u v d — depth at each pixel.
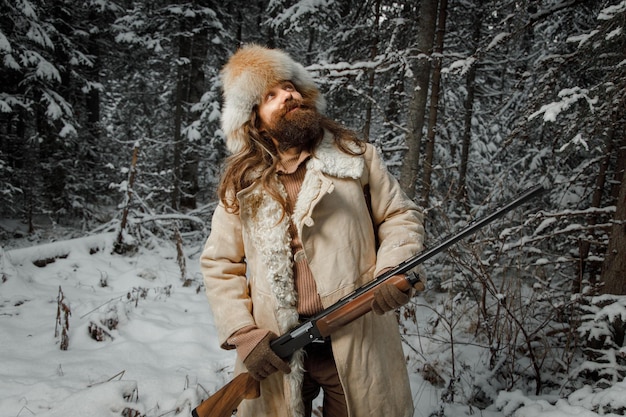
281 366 1.57
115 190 13.47
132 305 4.12
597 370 2.64
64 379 2.79
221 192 1.71
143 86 14.48
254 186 1.63
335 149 1.66
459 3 6.64
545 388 2.96
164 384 2.80
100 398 2.38
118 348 3.27
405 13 6.25
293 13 7.05
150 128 14.63
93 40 12.42
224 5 11.30
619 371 2.54
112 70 13.70
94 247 5.68
